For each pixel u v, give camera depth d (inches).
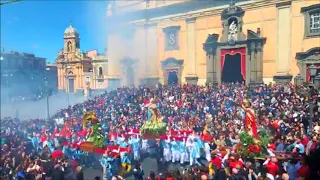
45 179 534.6
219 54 1633.9
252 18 1504.7
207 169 499.2
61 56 2829.7
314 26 1328.7
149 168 753.0
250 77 1513.3
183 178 475.5
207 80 1667.1
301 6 1352.1
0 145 786.2
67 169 635.5
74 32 2797.7
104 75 2514.8
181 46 1782.7
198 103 1193.4
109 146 756.6
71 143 843.4
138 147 814.5
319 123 758.5
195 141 746.2
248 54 1515.7
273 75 1454.2
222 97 1238.9
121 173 676.1
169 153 792.9
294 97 1031.0
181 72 1788.9
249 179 472.7
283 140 650.8
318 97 903.1
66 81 2827.3
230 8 1555.1
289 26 1392.7
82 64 2711.6
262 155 603.8
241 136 643.5
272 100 1069.1
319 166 195.6
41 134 946.1
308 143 546.9
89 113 872.9
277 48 1435.8
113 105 1393.9
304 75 1353.3
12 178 555.2
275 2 1422.2
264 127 771.4
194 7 1710.1
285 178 413.1
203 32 1690.5
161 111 1170.6
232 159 546.9
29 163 581.9
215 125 861.2
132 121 1031.6
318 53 1304.1
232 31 1566.2
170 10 1804.9
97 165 810.8
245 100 676.1
